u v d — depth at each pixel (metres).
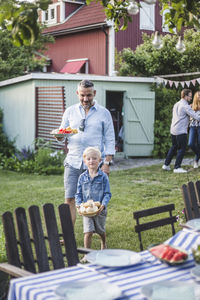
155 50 16.56
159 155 15.31
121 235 6.07
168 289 2.34
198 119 10.81
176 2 3.56
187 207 4.08
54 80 14.38
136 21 19.97
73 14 22.08
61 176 11.84
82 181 4.97
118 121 15.92
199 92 10.92
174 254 2.76
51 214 3.44
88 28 20.11
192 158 14.36
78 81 14.51
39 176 11.88
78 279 2.55
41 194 9.10
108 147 5.45
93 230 4.90
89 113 5.39
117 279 2.55
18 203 8.30
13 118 15.91
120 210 7.55
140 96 15.05
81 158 5.37
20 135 15.45
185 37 16.98
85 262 4.87
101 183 4.91
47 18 23.20
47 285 2.46
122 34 19.56
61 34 21.83
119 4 4.96
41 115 14.32
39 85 14.32
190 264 2.78
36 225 3.36
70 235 3.49
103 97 14.70
